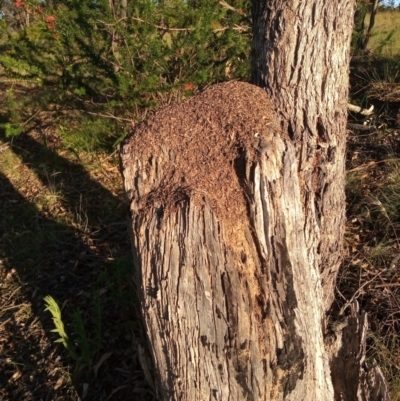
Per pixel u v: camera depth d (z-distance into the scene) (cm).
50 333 346
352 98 586
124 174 195
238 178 183
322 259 259
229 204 178
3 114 725
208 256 173
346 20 225
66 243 440
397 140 480
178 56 505
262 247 179
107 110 578
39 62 553
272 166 179
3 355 338
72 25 505
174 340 182
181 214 173
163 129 199
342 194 254
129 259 347
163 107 218
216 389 184
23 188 550
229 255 174
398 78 617
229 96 211
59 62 549
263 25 229
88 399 292
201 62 509
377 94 584
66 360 321
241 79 537
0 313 374
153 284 180
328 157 239
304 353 193
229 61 541
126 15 503
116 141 533
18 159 613
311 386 202
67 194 522
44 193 529
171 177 187
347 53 232
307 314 194
